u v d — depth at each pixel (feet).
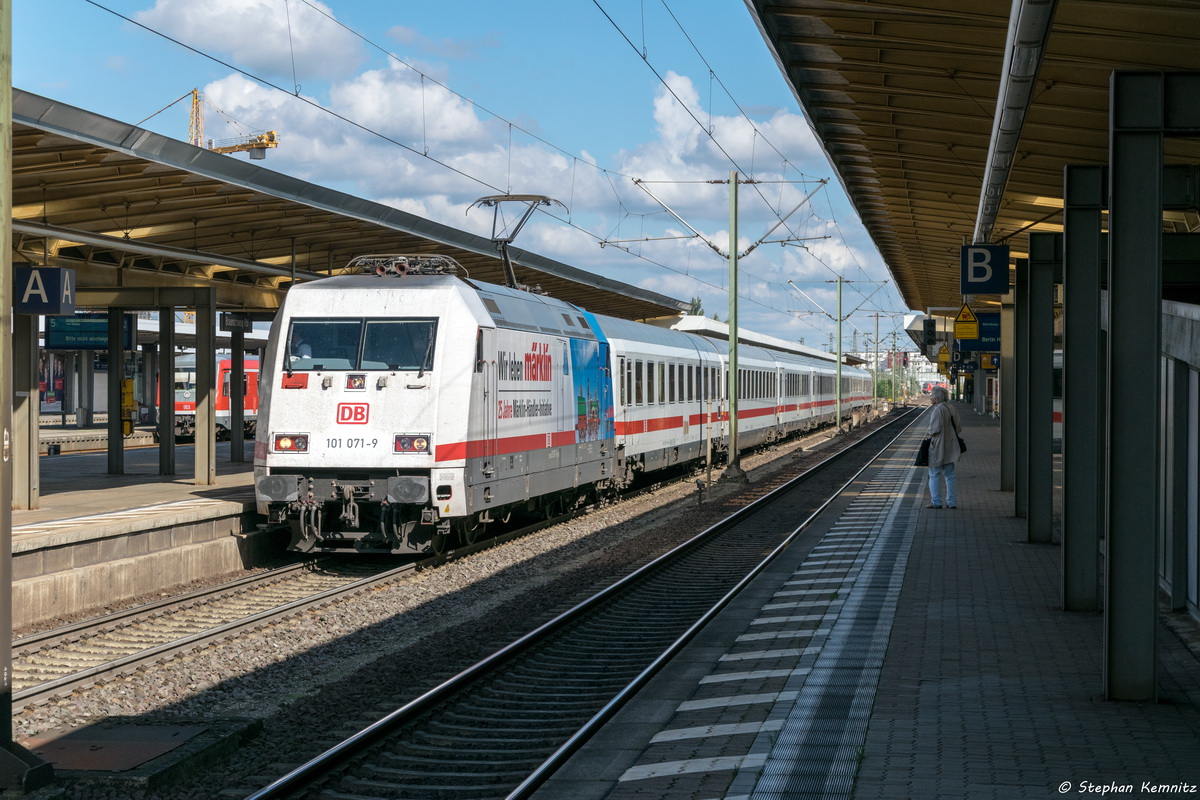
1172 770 19.81
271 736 25.85
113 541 42.91
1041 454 49.16
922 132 52.21
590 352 67.67
